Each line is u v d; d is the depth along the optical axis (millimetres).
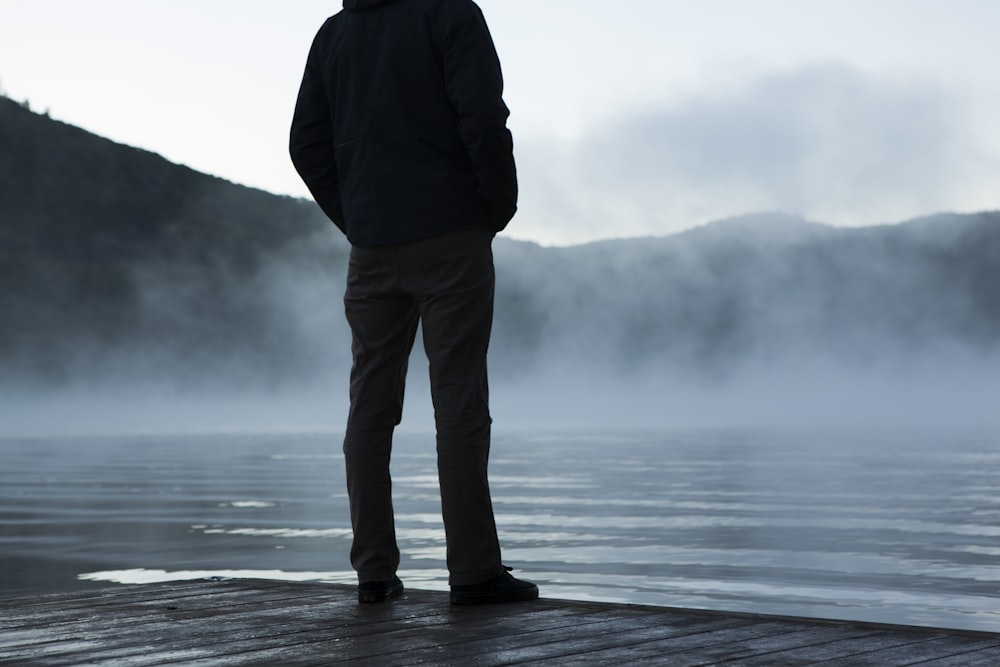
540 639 2074
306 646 2057
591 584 5070
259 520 8398
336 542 6848
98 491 11633
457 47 2418
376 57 2537
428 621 2303
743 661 1832
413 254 2506
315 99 2695
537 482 12234
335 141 2645
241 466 16547
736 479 12414
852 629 2105
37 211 121562
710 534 7172
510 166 2426
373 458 2607
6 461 18641
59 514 9055
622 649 1961
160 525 8055
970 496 9922
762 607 4422
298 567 5668
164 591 2877
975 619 4121
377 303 2600
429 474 13406
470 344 2514
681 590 4859
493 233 2566
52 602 2709
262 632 2219
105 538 7203
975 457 16766
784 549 6363
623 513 8641
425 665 1856
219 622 2363
